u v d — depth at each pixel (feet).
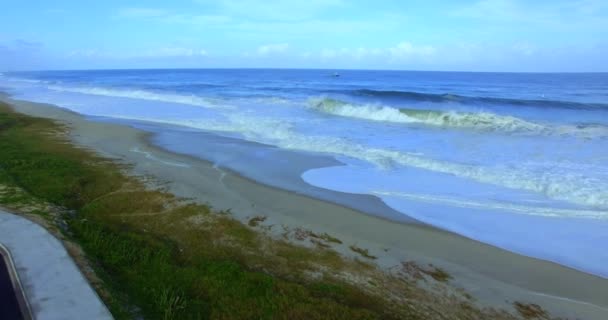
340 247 16.90
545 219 20.48
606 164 29.25
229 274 13.51
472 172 27.89
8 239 14.29
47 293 11.11
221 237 17.20
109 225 17.40
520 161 30.68
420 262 15.88
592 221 20.15
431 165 29.89
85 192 22.12
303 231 18.45
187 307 11.68
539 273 15.38
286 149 35.70
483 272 15.29
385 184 26.08
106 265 13.78
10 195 19.48
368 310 11.97
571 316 12.70
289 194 23.93
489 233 18.93
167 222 18.65
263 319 11.27
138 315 10.97
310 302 12.09
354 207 21.99
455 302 13.10
